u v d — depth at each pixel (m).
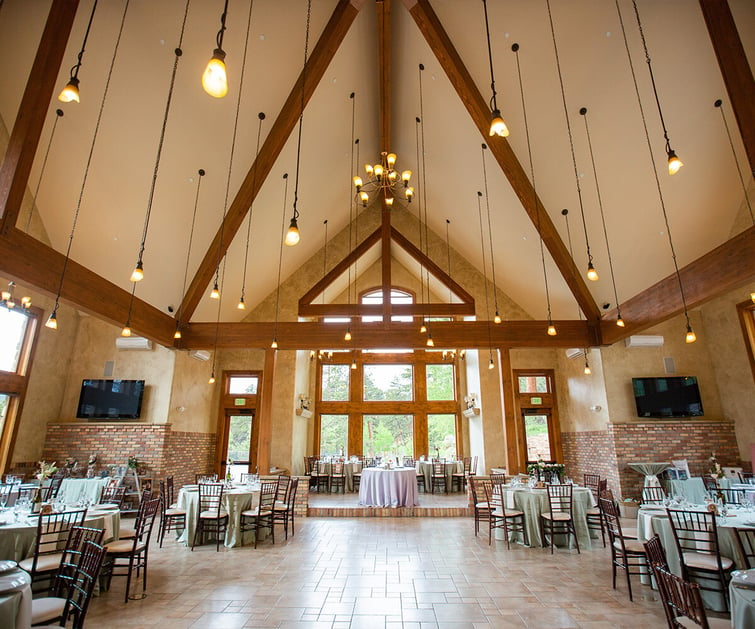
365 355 12.67
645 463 8.12
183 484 9.02
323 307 9.04
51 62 4.55
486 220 8.89
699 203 6.52
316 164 8.44
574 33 5.46
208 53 5.64
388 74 6.67
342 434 12.37
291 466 10.05
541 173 7.09
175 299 8.25
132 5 4.96
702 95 5.43
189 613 3.73
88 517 4.27
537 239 8.23
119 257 7.20
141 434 8.34
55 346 8.36
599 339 8.38
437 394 12.48
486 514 7.40
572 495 5.98
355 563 5.20
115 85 5.49
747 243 5.02
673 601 2.51
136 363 8.72
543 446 10.41
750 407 7.91
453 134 7.75
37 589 3.72
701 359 8.69
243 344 8.55
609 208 6.91
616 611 3.77
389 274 9.04
